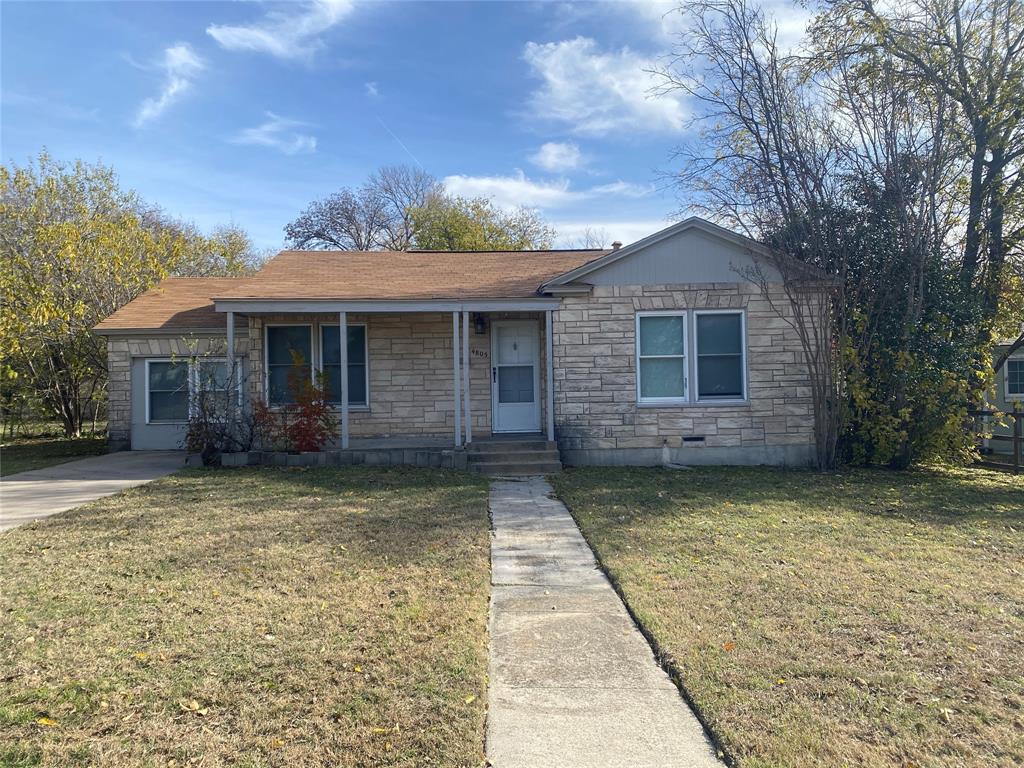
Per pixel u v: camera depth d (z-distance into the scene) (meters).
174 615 5.05
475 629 4.85
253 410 12.97
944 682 4.00
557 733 3.55
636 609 5.24
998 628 4.79
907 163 12.15
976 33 13.59
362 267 15.63
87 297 18.33
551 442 12.62
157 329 15.30
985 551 6.82
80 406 20.31
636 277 12.73
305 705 3.75
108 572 6.12
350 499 9.41
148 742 3.39
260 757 3.28
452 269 15.50
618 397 12.75
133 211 24.67
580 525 8.06
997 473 12.33
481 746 3.41
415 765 3.23
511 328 14.38
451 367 14.32
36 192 19.95
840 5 13.85
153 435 15.81
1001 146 13.47
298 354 13.01
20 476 11.80
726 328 12.82
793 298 12.44
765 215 12.52
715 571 6.16
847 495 9.84
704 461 12.76
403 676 4.09
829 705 3.75
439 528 7.79
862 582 5.80
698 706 3.76
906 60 13.40
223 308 12.56
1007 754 3.28
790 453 12.78
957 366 12.31
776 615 5.07
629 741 3.47
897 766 3.20
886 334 12.51
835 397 12.38
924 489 10.38
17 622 4.91
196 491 9.98
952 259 13.21
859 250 12.33
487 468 12.02
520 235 41.41
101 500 9.43
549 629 4.98
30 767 3.17
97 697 3.81
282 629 4.79
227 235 40.03
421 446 13.02
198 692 3.88
